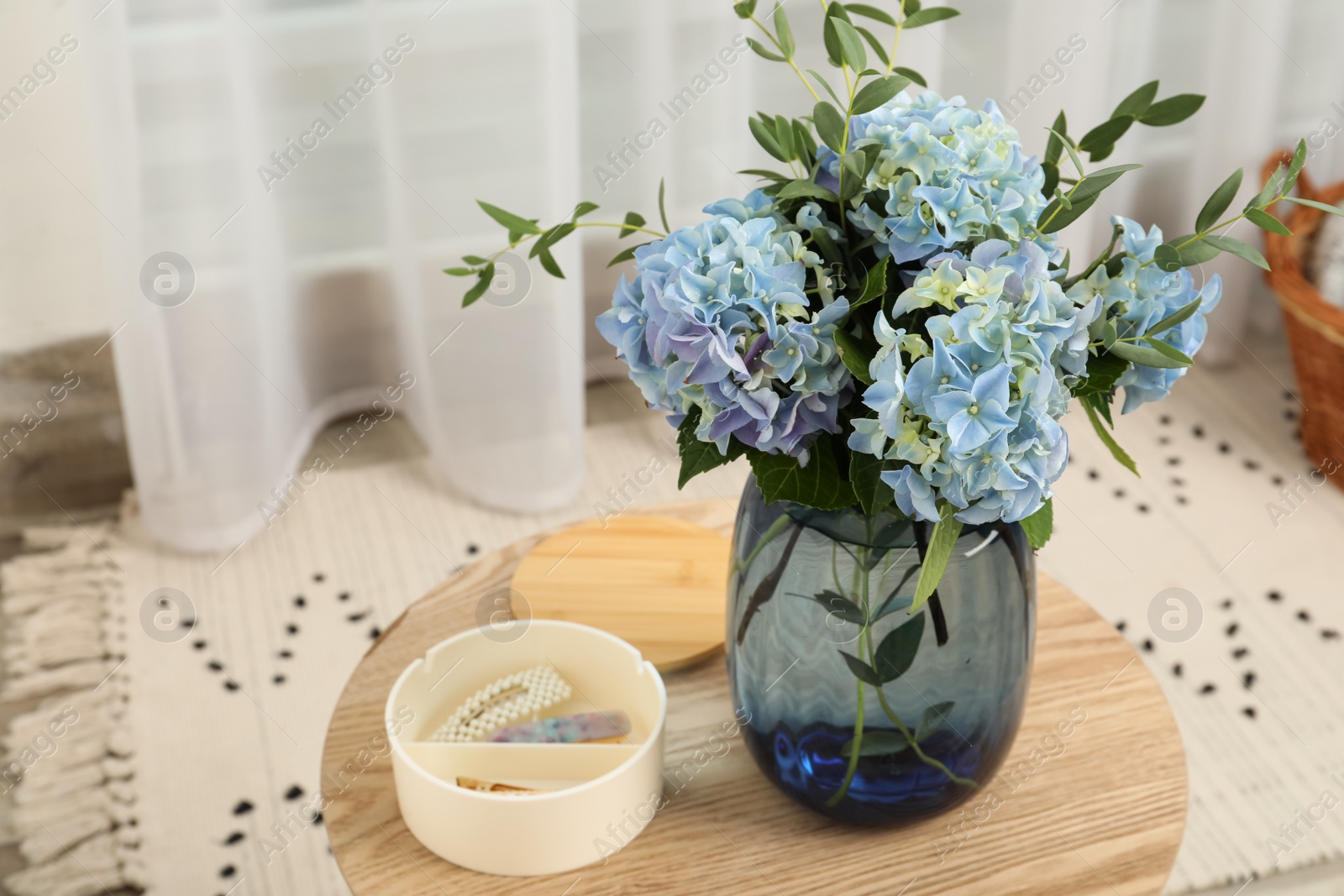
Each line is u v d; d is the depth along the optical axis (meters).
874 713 1.09
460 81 1.60
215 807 1.49
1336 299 1.81
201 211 1.61
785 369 1.02
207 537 1.73
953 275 1.00
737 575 1.12
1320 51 1.95
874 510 1.03
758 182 1.78
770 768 1.14
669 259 1.03
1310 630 1.65
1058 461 1.00
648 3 1.67
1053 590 1.28
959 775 1.12
